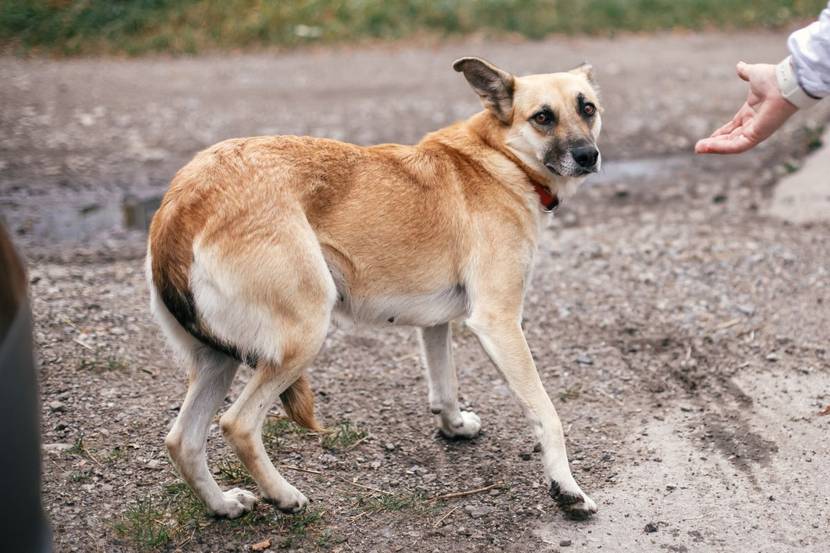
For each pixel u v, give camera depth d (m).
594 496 3.64
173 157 8.34
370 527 3.42
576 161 3.70
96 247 6.30
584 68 4.23
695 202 7.37
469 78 3.85
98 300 5.32
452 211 3.61
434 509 3.55
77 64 11.63
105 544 3.24
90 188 7.54
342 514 3.50
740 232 6.62
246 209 3.19
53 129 9.03
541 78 3.88
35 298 5.27
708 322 5.21
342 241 3.43
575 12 13.92
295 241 3.21
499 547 3.31
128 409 4.17
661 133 9.29
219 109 9.86
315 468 3.83
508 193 3.72
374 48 12.77
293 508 3.40
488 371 4.78
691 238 6.54
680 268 5.99
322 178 3.40
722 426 4.16
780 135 8.95
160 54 12.28
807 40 3.04
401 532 3.40
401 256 3.53
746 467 3.83
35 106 9.76
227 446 3.96
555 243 6.53
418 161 3.65
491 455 3.99
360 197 3.46
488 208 3.67
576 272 5.98
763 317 5.24
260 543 3.28
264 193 3.22
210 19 13.02
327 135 8.95
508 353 3.54
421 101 10.28
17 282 2.21
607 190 7.73
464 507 3.57
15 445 2.08
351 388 4.55
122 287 5.57
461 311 3.72
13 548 2.07
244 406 3.25
